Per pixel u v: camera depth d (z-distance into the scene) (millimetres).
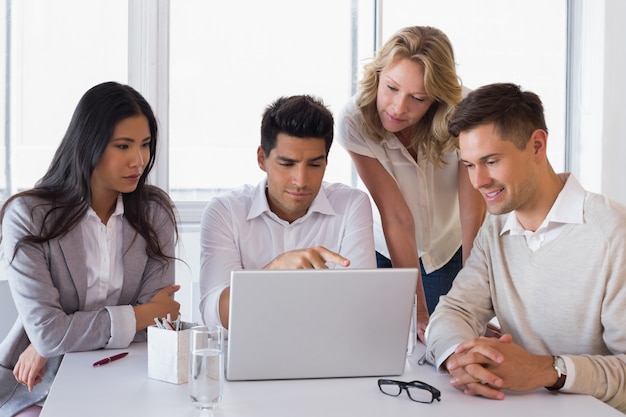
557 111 3906
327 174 3588
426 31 2369
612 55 3779
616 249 1709
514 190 1736
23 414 1978
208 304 2055
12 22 3246
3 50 3242
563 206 1773
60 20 3285
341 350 1614
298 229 2227
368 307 1599
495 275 1913
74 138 2018
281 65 3529
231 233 2197
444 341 1720
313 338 1594
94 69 3324
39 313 1901
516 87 1753
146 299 2109
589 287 1749
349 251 2223
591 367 1581
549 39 3854
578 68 3867
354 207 2268
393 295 1604
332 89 3590
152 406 1432
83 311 2033
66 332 1851
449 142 2482
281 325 1573
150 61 3338
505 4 3781
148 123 2086
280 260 1804
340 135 2598
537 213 1803
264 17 3490
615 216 1729
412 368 1747
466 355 1564
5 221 2021
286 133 2008
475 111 1716
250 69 3498
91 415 1374
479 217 2604
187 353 1589
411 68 2324
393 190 2570
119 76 3346
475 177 1753
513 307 1861
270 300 1554
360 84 2490
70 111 3322
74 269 2018
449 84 2359
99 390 1524
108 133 1989
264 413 1403
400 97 2350
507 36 3803
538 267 1819
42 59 3283
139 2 3318
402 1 3621
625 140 3799
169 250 2186
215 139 3484
